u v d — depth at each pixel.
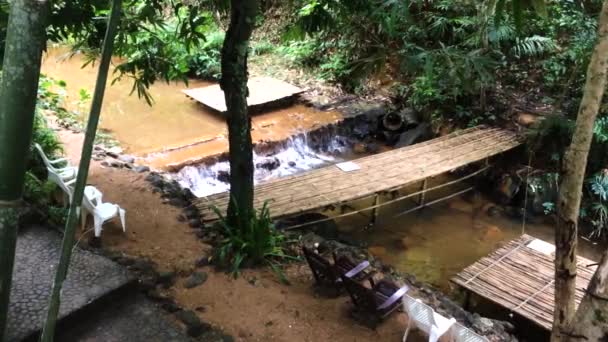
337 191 5.35
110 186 4.69
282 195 5.23
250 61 9.12
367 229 5.88
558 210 2.06
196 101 7.87
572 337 1.71
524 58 7.60
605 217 5.89
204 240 4.04
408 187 6.78
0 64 3.11
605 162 6.02
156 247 3.85
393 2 3.76
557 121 6.23
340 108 7.83
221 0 3.89
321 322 3.39
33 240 3.44
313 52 8.80
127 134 6.72
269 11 10.04
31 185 3.87
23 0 1.27
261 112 7.62
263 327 3.28
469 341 3.15
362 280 3.54
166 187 4.83
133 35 3.82
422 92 7.48
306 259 3.83
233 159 3.83
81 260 3.33
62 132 5.82
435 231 5.93
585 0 6.86
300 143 7.05
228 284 3.61
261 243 3.90
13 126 1.33
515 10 2.17
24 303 2.87
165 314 3.16
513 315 4.32
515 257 4.80
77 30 3.28
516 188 6.47
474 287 4.38
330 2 3.82
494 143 6.62
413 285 4.11
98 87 1.30
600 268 1.65
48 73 8.37
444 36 7.11
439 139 6.78
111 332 2.95
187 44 3.67
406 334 3.28
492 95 7.38
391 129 7.64
